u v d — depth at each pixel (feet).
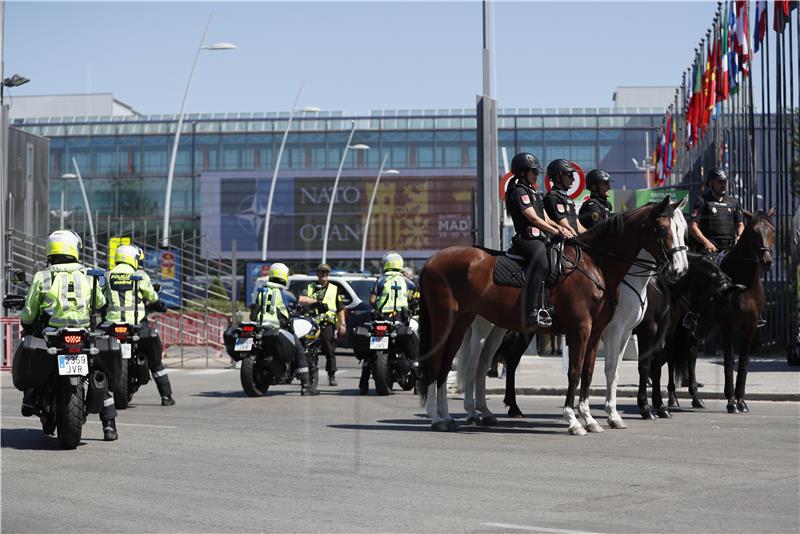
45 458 32.14
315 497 25.41
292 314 56.90
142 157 322.96
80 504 24.61
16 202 93.40
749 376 61.31
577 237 39.34
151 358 50.29
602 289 38.75
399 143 317.22
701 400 51.60
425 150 317.01
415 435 38.14
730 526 21.95
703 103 103.65
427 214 316.81
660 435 37.76
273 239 318.45
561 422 42.65
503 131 305.53
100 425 41.09
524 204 38.91
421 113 319.27
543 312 38.17
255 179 319.27
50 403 35.83
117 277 49.42
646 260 38.68
